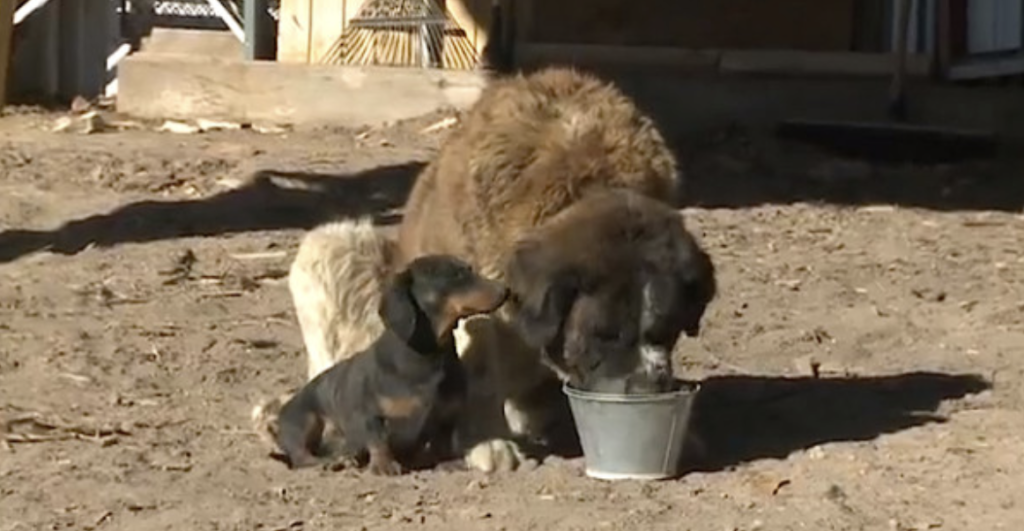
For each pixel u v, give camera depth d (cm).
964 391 1291
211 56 2781
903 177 2205
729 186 2141
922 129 2284
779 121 2402
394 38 2662
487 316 1061
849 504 1014
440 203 1081
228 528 975
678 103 2481
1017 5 2450
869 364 1380
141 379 1316
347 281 1133
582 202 1019
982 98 2420
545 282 991
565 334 997
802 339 1445
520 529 966
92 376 1323
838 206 2027
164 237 1822
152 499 1030
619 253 988
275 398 1205
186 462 1107
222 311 1536
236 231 1853
